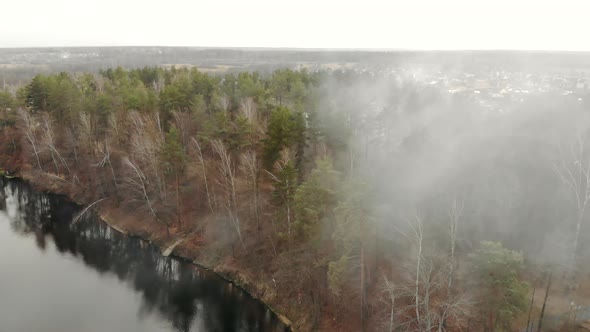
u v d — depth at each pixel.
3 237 59.00
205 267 50.16
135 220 59.66
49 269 51.25
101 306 44.34
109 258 54.16
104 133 67.00
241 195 51.75
